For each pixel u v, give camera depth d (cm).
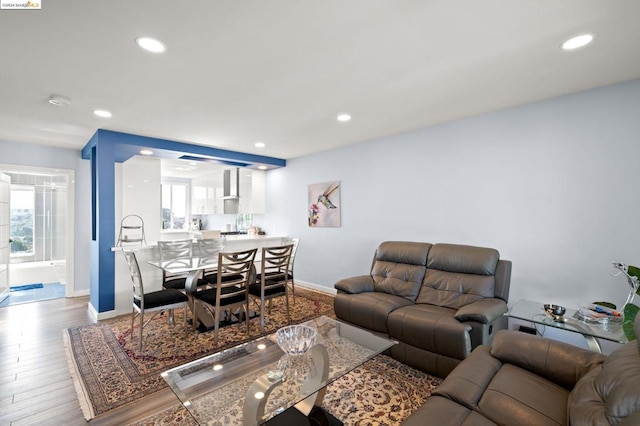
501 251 316
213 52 195
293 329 224
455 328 226
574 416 114
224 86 247
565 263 277
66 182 473
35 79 230
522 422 122
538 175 292
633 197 246
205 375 185
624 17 164
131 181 488
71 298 464
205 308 348
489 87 257
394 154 408
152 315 380
